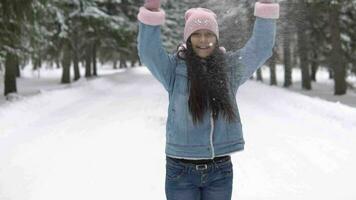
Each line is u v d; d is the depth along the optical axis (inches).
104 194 238.5
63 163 295.1
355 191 247.0
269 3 124.8
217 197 127.6
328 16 1095.0
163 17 119.0
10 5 615.5
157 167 288.7
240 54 125.3
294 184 259.3
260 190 248.2
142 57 121.6
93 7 999.0
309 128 427.8
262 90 822.5
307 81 1370.6
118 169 283.1
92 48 1517.0
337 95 1102.4
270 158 314.2
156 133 397.4
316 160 310.0
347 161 307.6
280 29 141.2
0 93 899.4
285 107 587.5
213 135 122.1
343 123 453.1
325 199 235.6
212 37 121.6
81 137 379.9
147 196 236.2
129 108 573.3
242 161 306.0
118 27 1034.1
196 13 121.9
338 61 1104.2
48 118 490.3
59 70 2313.0
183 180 125.5
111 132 401.1
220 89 121.0
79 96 723.4
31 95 707.4
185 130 121.7
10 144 351.6
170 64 123.6
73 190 243.9
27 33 683.4
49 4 734.5
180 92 122.5
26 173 272.7
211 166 124.9
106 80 1056.2
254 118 491.2
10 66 809.5
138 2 1087.0
